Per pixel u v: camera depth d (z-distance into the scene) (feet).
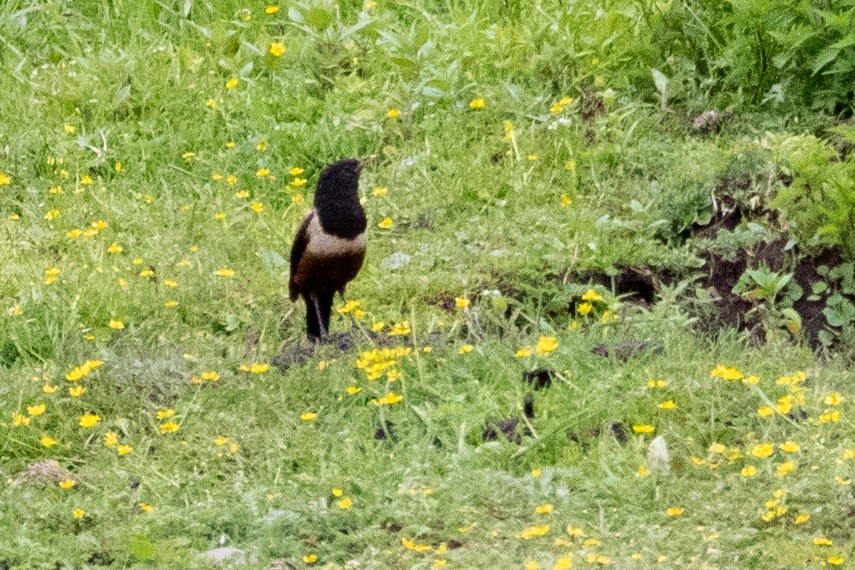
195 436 28.22
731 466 26.81
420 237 38.73
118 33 50.88
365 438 28.17
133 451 27.96
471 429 28.35
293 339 34.22
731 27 45.65
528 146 42.57
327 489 26.07
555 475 26.32
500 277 36.47
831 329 35.58
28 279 35.32
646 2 48.60
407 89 44.32
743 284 36.09
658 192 40.06
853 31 41.01
